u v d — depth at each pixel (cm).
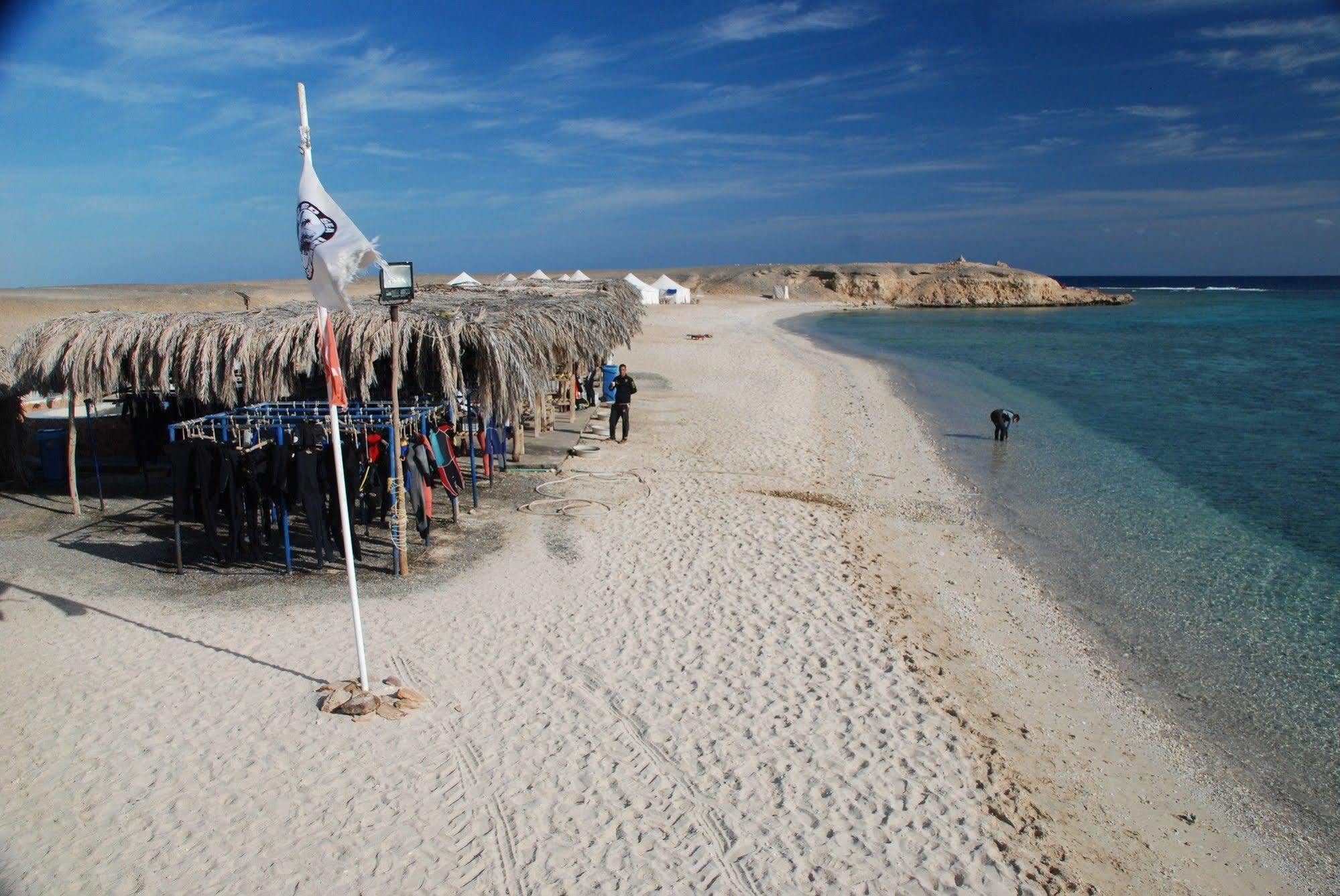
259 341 1197
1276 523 1438
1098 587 1144
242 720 707
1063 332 5966
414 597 971
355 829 581
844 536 1269
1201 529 1403
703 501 1414
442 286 2472
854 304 9962
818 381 3025
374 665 805
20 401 1447
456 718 721
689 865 557
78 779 625
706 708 752
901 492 1570
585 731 708
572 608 958
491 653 842
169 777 630
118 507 1313
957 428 2292
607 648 861
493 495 1409
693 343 4291
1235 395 2961
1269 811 687
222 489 1034
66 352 1223
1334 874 618
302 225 710
